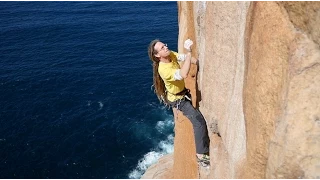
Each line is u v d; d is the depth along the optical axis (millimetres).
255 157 6801
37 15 65188
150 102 37125
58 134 31797
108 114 35094
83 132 32562
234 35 6828
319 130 6680
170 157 12828
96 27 61375
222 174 7469
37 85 37781
